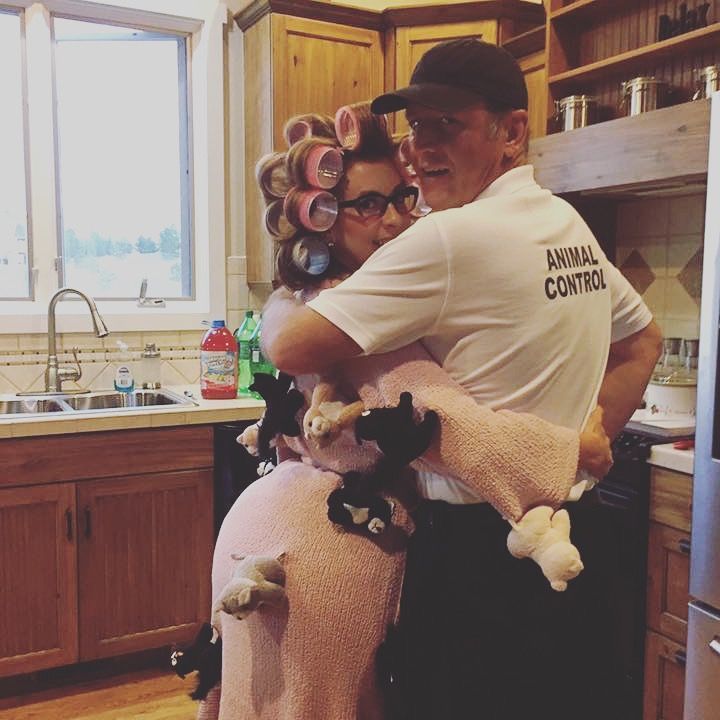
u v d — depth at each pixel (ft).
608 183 8.04
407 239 3.10
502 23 10.18
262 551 3.44
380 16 10.43
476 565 3.30
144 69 10.87
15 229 10.25
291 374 3.31
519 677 3.33
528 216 3.30
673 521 6.86
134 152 10.91
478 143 3.32
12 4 9.93
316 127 3.64
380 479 3.28
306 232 3.51
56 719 8.07
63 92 10.41
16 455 7.96
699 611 6.42
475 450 3.07
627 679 7.27
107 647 8.60
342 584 3.34
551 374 3.28
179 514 8.83
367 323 3.09
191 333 11.02
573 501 3.39
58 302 10.27
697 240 8.92
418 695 3.35
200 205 11.18
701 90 7.73
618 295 3.86
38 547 8.17
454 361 3.27
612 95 9.13
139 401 10.19
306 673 3.30
